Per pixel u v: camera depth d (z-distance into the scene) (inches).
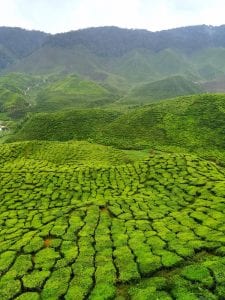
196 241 1138.0
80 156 2832.2
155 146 3462.1
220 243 1097.4
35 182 2143.2
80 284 985.5
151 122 4148.6
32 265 1144.8
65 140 4165.8
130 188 1945.1
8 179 2245.3
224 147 3297.2
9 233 1472.7
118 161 2706.7
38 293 991.0
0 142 4611.2
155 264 1034.1
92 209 1598.2
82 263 1098.7
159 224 1347.2
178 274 964.6
